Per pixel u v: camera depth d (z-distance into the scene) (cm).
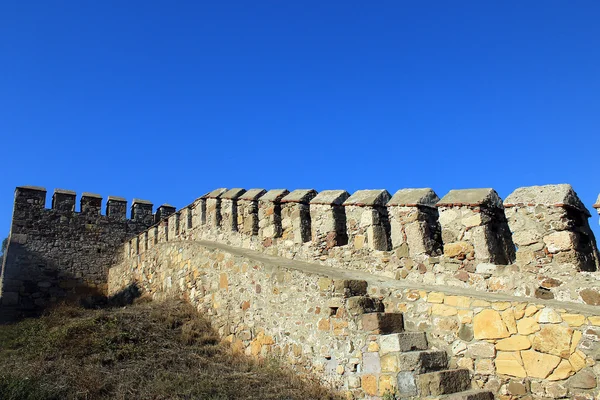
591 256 659
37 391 651
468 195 734
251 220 1115
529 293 643
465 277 710
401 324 705
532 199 671
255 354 885
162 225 1499
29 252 1858
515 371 593
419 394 601
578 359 546
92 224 1998
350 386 686
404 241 793
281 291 858
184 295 1209
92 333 892
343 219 934
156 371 750
